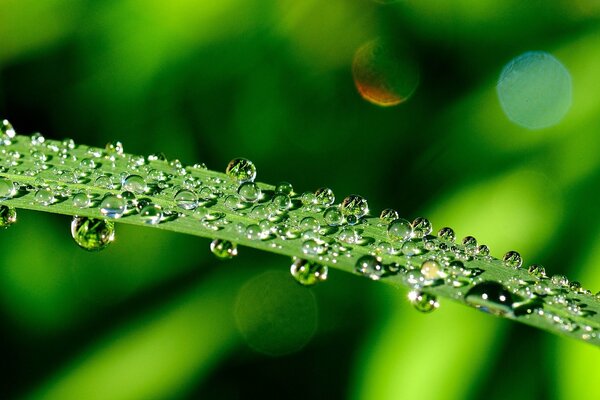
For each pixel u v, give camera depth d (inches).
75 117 11.1
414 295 8.8
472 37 11.1
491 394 10.3
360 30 11.1
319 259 8.8
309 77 11.2
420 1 11.0
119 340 10.9
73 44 10.9
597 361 9.9
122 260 11.1
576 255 10.2
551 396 10.2
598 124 10.6
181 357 10.8
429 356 10.3
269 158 11.2
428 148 11.1
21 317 10.9
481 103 11.0
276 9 10.9
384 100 11.2
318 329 11.2
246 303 11.1
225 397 11.2
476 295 8.7
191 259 11.1
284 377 11.3
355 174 11.2
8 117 11.1
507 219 10.4
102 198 9.0
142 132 11.1
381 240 8.9
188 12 10.7
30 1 10.8
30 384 10.8
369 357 10.4
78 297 11.0
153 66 10.9
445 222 10.5
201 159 11.2
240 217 8.9
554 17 10.9
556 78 10.8
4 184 8.9
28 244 10.9
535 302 8.7
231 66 11.0
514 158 10.7
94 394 10.7
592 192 10.4
